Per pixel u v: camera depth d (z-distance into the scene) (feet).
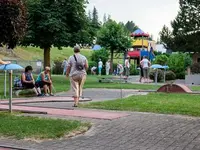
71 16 96.27
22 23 34.12
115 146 24.23
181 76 131.54
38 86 59.00
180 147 23.85
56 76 122.93
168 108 39.99
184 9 182.91
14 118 32.83
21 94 57.21
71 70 42.70
